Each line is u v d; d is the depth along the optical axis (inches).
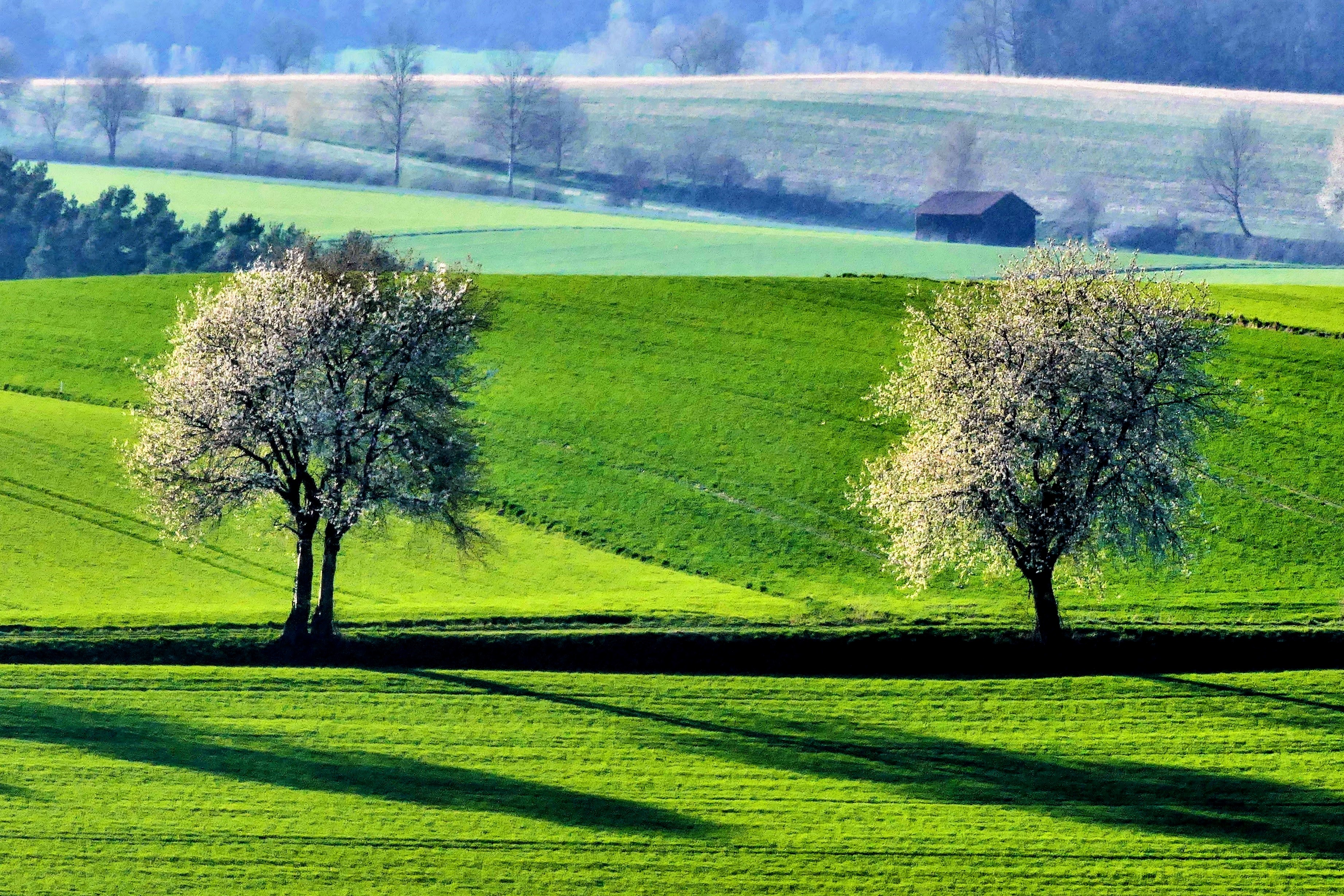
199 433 5398.6
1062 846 4200.3
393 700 5123.0
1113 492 5497.1
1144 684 5369.1
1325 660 5610.2
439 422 5679.1
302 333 5438.0
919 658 5605.3
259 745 4722.0
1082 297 5689.0
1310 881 4023.1
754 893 3932.1
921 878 4025.6
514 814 4330.7
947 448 5531.5
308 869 3988.7
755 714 5093.5
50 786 4387.3
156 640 5541.3
